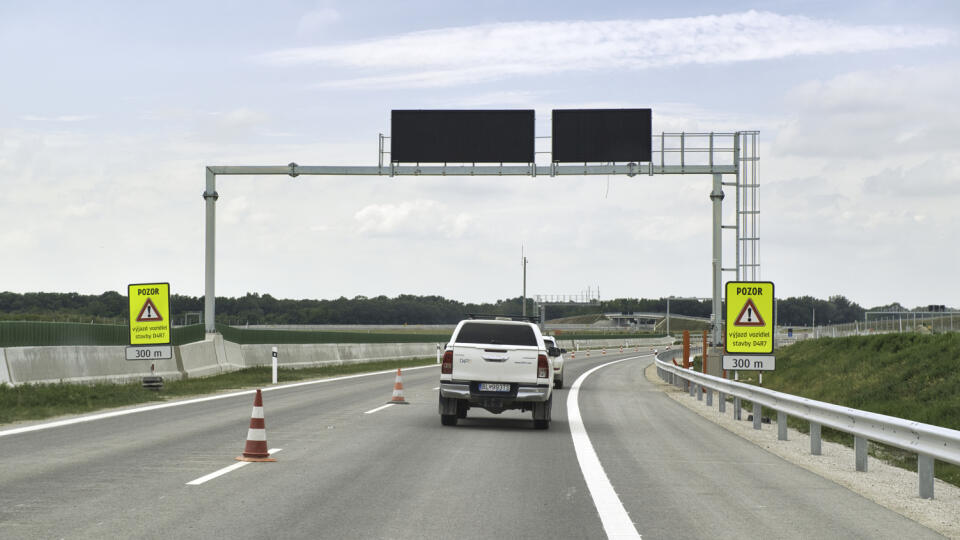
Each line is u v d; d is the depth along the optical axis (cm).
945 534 878
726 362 2330
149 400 2389
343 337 5219
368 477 1139
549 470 1230
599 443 1587
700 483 1149
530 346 1833
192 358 3400
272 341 4325
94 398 2292
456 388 1808
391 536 802
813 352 4416
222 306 19850
